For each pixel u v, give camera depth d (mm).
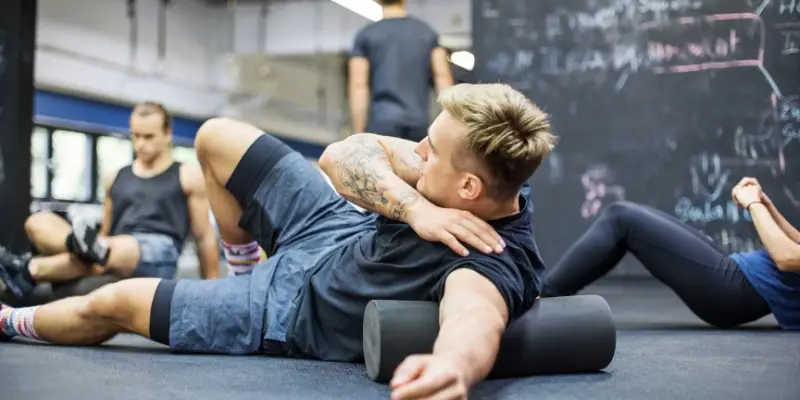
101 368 1693
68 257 3105
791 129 4598
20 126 4684
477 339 1187
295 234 1993
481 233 1479
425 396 1029
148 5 10930
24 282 3062
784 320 2631
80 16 9766
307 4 11914
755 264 2639
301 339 1802
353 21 11703
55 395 1375
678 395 1388
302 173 2037
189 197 3676
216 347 1882
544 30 5031
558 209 5016
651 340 2369
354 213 2031
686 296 2691
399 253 1587
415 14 11031
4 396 1366
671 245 2617
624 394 1398
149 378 1560
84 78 9844
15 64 4672
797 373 1656
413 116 3746
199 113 12133
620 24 4910
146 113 3666
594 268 2631
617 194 4914
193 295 1894
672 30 4812
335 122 15453
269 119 13359
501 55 5086
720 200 4719
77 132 9961
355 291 1664
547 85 5023
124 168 3748
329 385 1477
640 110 4879
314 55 12453
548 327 1567
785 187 4594
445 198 1539
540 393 1406
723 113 4715
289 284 1876
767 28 4633
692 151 4770
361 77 3869
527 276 1534
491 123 1441
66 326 2055
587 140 4969
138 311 1897
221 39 12281
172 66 11477
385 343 1437
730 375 1629
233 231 2197
